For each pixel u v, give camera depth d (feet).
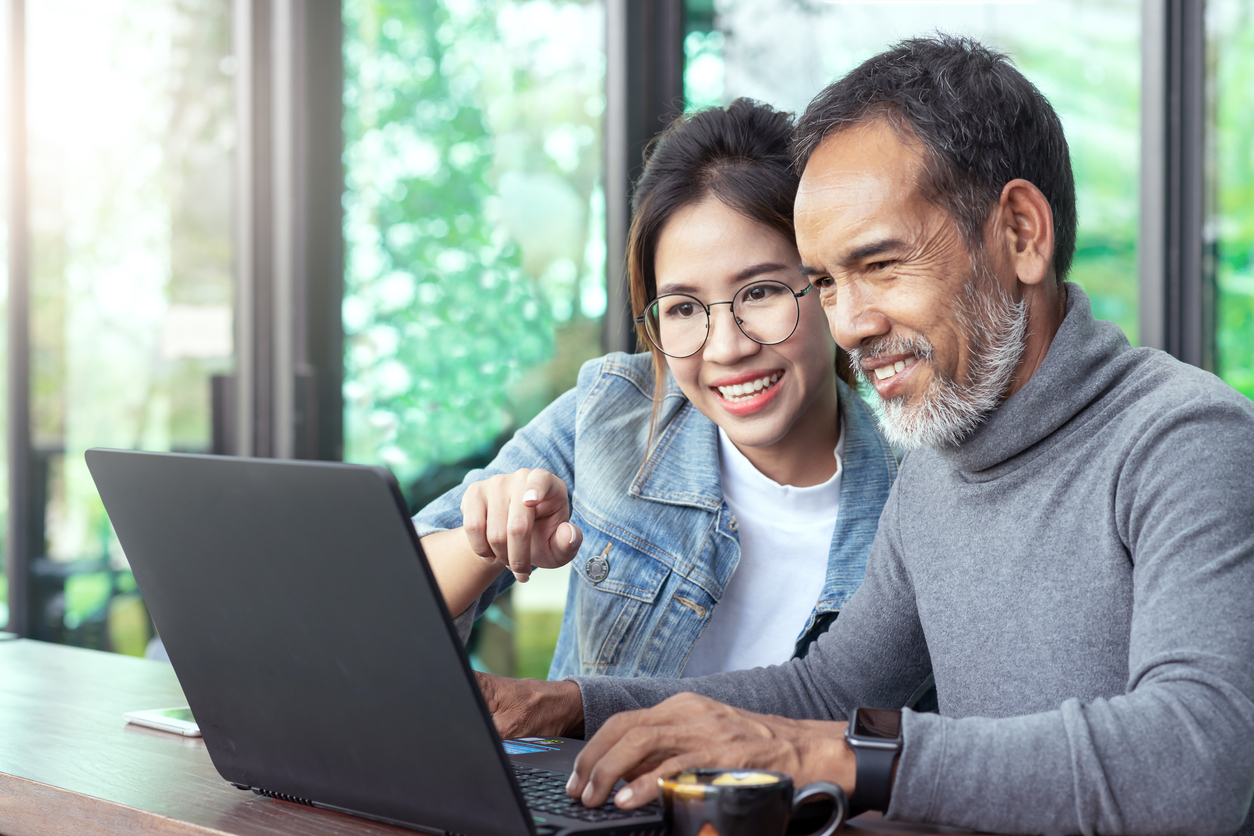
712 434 5.19
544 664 8.99
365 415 10.39
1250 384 7.73
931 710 4.67
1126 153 7.82
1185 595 2.85
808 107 3.72
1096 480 3.39
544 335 9.48
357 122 10.39
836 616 4.87
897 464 5.11
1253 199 7.64
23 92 12.18
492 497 3.83
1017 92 3.55
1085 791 2.62
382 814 2.84
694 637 4.97
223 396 11.10
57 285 12.10
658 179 4.83
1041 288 3.64
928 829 2.81
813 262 3.64
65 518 12.16
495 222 9.70
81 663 5.62
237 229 10.89
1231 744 2.62
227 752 3.21
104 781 3.36
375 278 10.36
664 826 2.66
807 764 2.82
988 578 3.61
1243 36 7.57
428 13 9.96
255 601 2.80
